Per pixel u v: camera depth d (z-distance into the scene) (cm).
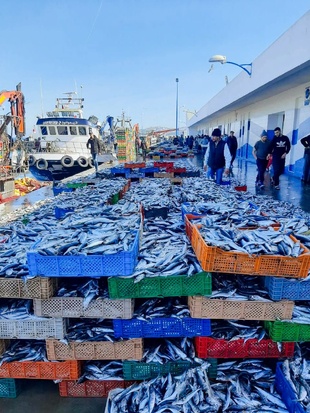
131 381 243
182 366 241
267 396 224
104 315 239
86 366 250
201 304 237
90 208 429
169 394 221
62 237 265
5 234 385
